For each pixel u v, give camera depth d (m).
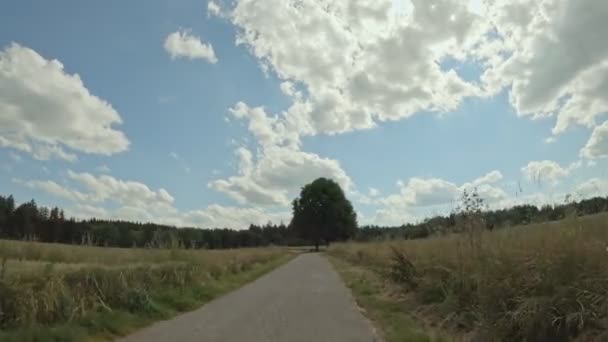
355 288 17.77
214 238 76.69
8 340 7.22
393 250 17.03
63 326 8.27
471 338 8.54
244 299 14.55
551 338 7.29
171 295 12.63
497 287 8.38
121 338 8.79
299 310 12.32
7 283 8.33
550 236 8.52
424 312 11.26
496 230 11.12
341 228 87.19
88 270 10.69
